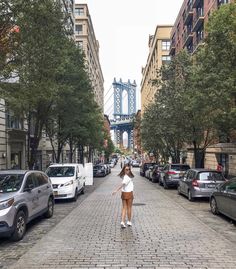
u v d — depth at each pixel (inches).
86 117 1115.3
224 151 1354.6
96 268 269.1
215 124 712.4
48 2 524.7
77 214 536.7
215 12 670.5
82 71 996.6
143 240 358.3
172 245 337.7
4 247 349.1
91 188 1067.9
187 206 631.2
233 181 481.7
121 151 7367.1
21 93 537.0
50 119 1028.5
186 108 830.5
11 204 364.2
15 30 509.4
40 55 542.0
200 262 282.8
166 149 1544.0
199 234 386.0
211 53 665.0
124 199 433.4
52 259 293.4
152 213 536.4
